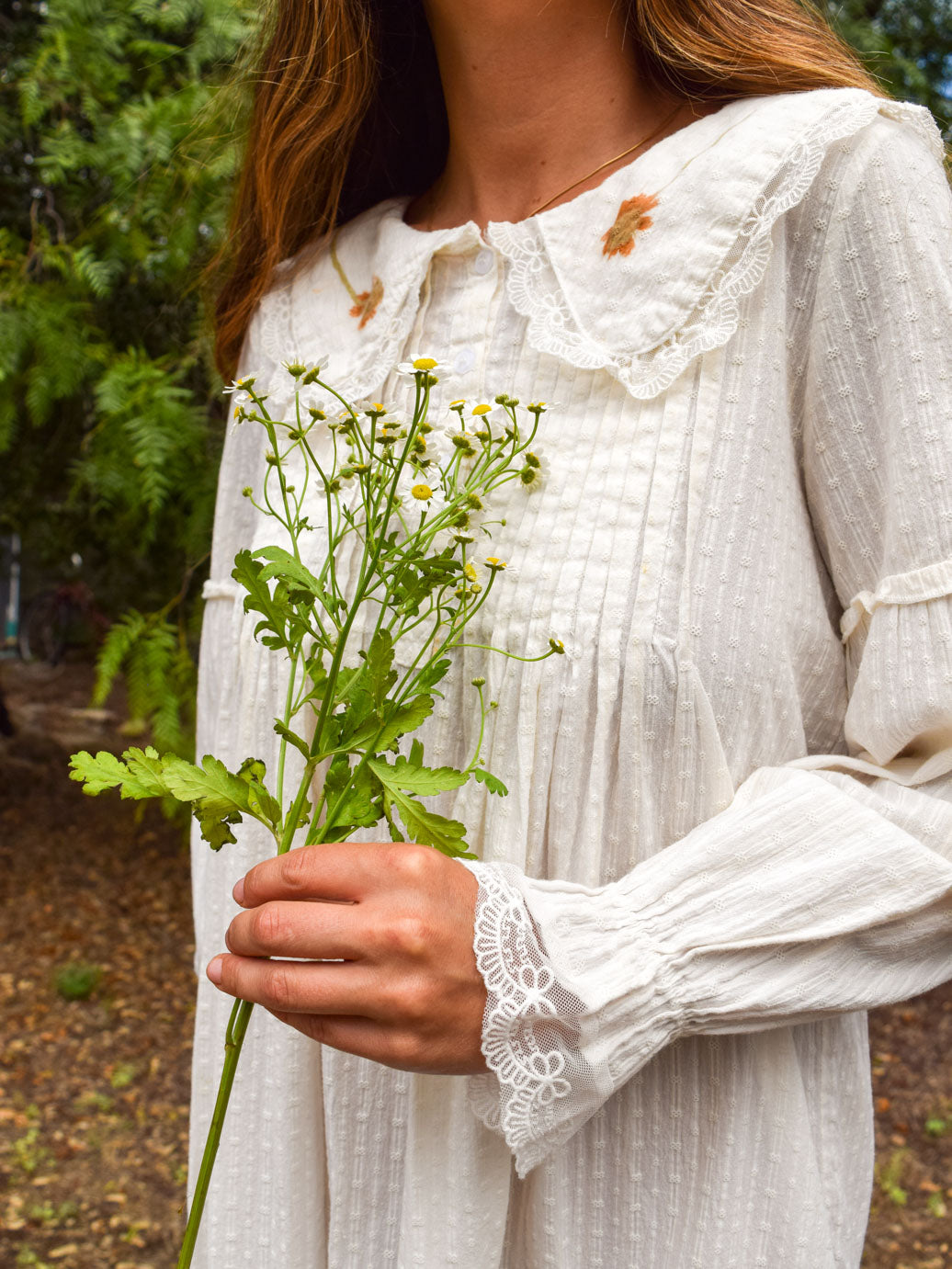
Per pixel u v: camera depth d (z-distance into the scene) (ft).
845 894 1.61
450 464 1.65
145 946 10.68
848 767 1.76
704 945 1.61
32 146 7.68
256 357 2.43
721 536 1.74
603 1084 1.56
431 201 2.33
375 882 1.50
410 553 1.59
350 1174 2.01
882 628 1.69
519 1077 1.53
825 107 1.76
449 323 2.04
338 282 2.28
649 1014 1.58
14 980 9.86
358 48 2.29
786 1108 1.80
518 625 1.82
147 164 5.69
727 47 1.88
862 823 1.64
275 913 1.51
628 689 1.75
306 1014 1.56
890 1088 8.57
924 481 1.64
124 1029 9.20
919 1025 9.47
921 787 1.70
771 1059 1.81
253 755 2.13
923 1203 7.18
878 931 1.63
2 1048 8.75
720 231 1.76
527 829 1.81
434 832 1.57
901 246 1.69
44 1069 8.53
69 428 8.35
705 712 1.72
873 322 1.71
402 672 1.92
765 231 1.73
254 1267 2.06
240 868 2.14
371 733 1.60
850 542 1.79
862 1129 1.96
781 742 1.80
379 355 2.07
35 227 6.71
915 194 1.71
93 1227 6.73
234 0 4.92
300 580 1.57
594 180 1.99
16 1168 7.27
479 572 1.86
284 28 2.35
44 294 6.39
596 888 1.72
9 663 20.75
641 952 1.60
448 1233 1.79
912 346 1.67
